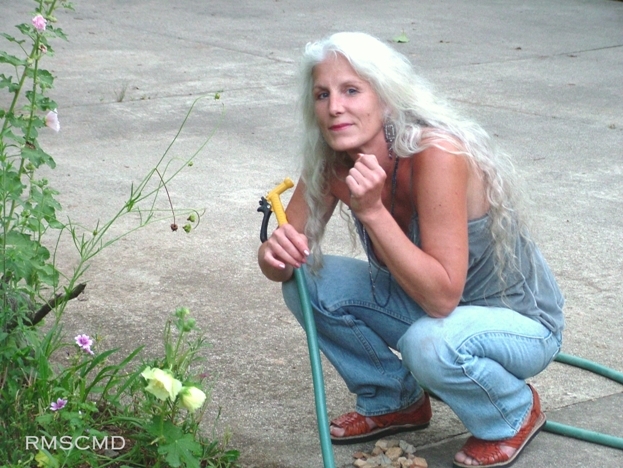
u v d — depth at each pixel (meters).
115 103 7.20
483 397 2.63
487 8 12.09
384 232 2.45
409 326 2.82
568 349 3.58
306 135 2.72
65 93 7.44
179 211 4.99
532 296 2.76
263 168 5.78
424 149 2.51
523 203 2.66
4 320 2.71
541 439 2.94
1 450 2.46
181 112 7.01
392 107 2.56
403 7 12.09
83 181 5.41
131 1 12.24
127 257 4.34
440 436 2.97
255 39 9.91
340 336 2.85
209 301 3.91
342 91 2.55
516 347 2.64
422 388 2.94
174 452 2.45
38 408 2.68
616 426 3.05
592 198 5.32
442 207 2.49
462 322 2.60
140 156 5.93
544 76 8.41
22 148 2.86
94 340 3.36
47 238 4.50
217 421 2.98
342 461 2.83
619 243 4.68
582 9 12.05
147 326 3.64
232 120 6.84
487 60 9.03
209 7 11.91
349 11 11.75
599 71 8.66
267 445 2.88
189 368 3.32
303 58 2.61
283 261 2.62
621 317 3.87
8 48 8.92
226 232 4.71
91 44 9.42
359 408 2.94
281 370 3.34
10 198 2.83
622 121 6.98
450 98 7.54
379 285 2.81
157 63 8.66
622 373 3.37
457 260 2.50
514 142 6.38
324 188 2.79
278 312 3.82
